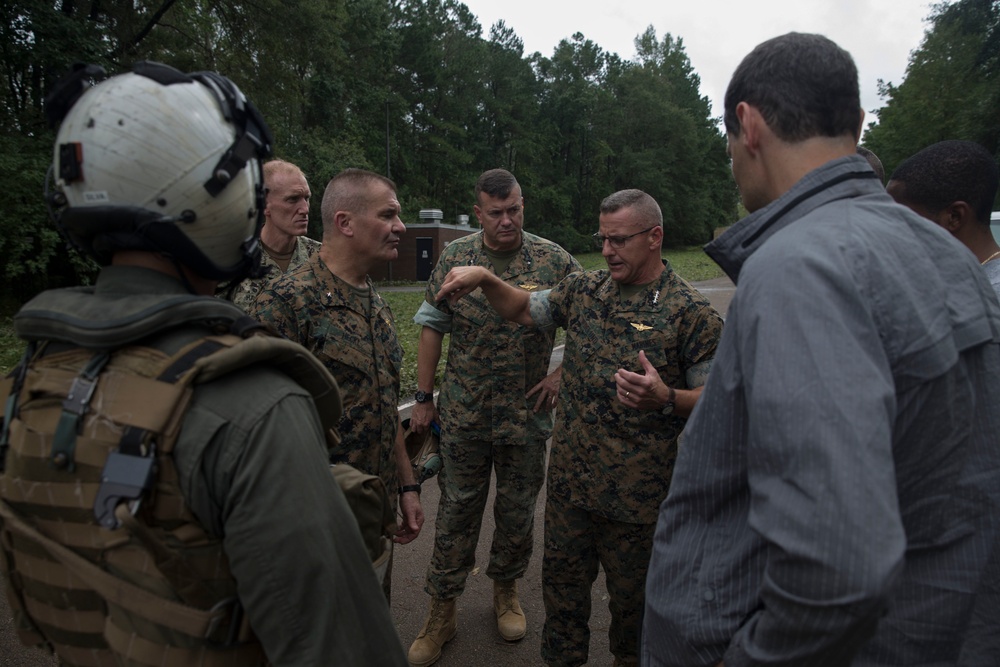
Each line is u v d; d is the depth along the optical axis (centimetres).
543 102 6419
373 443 216
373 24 4000
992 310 111
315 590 93
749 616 108
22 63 1351
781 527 85
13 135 1374
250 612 92
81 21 1469
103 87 99
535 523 406
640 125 6606
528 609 313
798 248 97
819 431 84
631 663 241
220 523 92
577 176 6488
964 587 106
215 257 106
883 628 106
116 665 98
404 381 746
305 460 95
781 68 113
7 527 98
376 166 4169
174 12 1816
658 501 222
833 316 90
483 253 310
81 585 94
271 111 2098
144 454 87
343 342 208
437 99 5078
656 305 222
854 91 112
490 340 287
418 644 272
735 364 106
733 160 125
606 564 235
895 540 80
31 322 99
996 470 108
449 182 5072
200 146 99
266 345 97
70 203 98
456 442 288
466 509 285
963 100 2559
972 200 194
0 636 273
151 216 96
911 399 98
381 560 130
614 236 218
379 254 217
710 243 125
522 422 288
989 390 108
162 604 90
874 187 112
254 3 1852
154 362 93
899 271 99
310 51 2072
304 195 334
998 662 115
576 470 233
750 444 93
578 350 234
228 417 91
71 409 91
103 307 96
